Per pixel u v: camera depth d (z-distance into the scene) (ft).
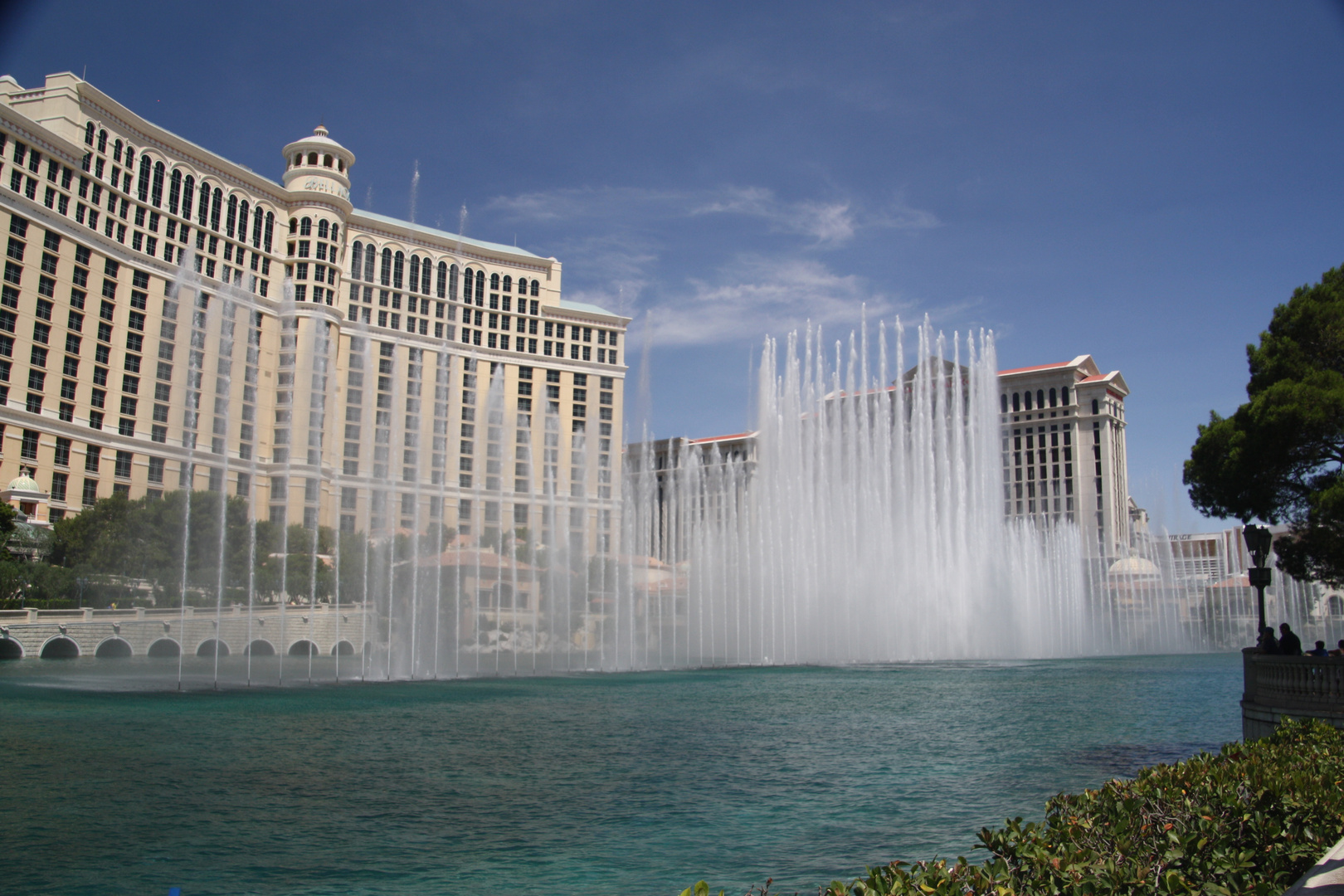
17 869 51.57
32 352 371.76
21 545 309.42
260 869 51.85
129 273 417.69
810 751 92.63
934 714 122.52
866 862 53.67
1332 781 41.55
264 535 327.67
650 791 73.05
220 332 432.25
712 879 50.19
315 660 256.32
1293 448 107.96
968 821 63.36
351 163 530.68
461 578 255.70
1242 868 31.24
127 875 50.55
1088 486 654.12
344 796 70.03
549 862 53.67
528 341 599.98
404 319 545.85
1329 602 395.55
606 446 608.60
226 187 471.21
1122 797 38.58
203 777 76.48
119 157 418.92
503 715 119.24
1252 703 86.58
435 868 52.49
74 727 103.96
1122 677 187.73
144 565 296.71
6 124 362.53
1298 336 116.78
